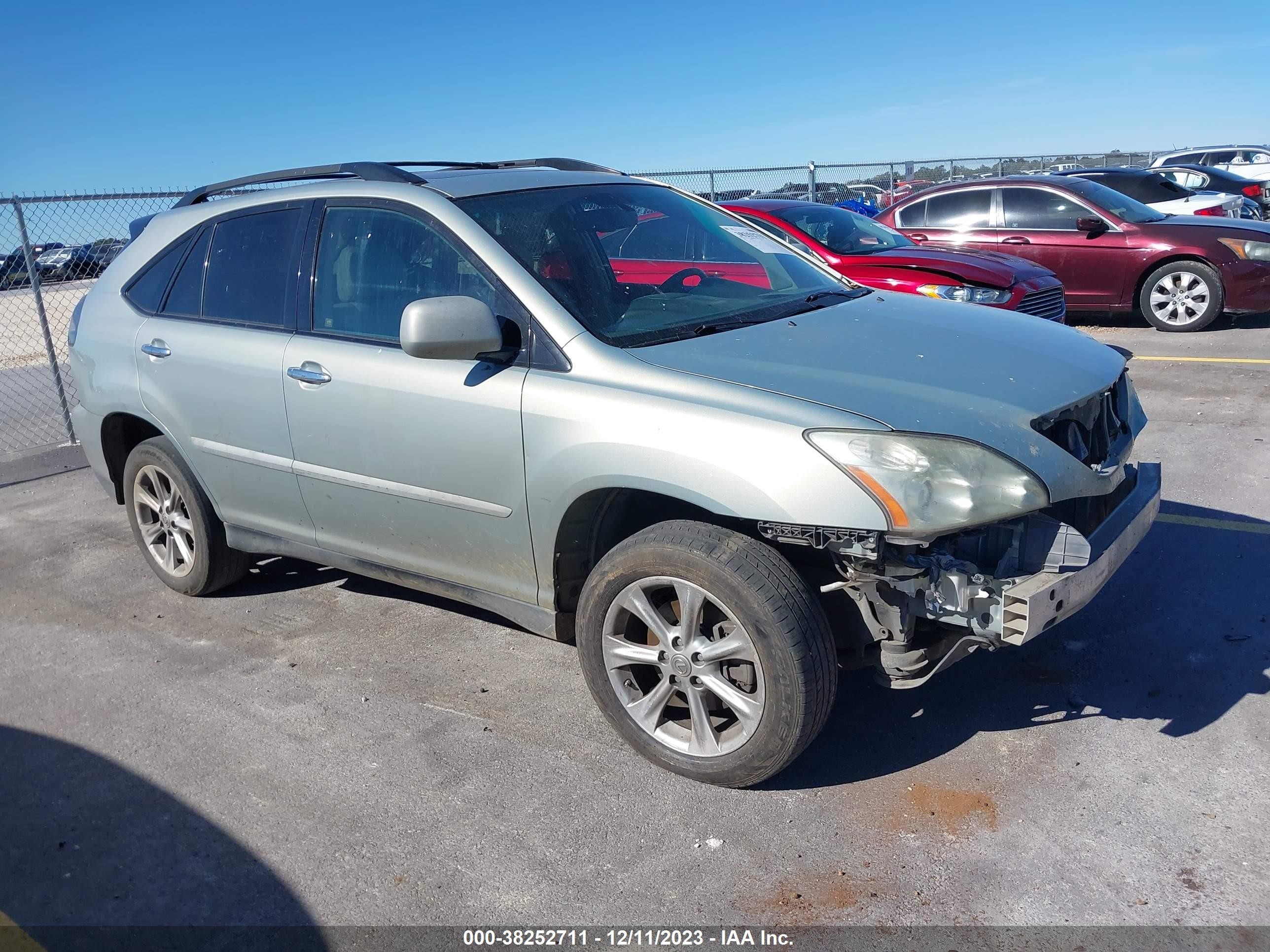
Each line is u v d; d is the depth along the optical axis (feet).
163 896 9.38
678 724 10.76
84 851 10.09
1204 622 13.21
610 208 13.16
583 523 11.02
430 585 12.92
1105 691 11.76
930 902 8.66
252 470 14.07
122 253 16.46
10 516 21.77
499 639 14.23
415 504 12.19
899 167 60.64
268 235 13.97
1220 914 8.29
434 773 11.02
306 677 13.43
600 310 11.25
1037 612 8.88
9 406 34.63
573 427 10.44
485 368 11.28
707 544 9.78
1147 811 9.60
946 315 12.42
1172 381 27.02
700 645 10.05
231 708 12.73
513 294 11.26
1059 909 8.48
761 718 9.73
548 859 9.52
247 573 16.44
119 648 14.74
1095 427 10.64
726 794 10.34
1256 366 28.07
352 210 13.00
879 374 10.11
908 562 9.21
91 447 16.80
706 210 14.66
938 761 10.64
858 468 9.05
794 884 8.98
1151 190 46.96
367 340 12.54
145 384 15.15
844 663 10.36
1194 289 34.53
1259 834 9.18
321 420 12.79
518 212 12.26
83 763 11.69
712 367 10.25
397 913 8.96
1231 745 10.54
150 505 16.33
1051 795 9.95
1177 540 15.96
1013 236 37.19
